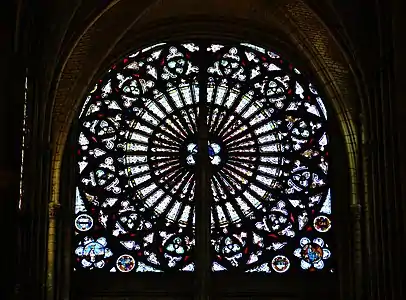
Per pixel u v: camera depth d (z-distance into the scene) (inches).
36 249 1830.7
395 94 1753.2
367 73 1930.4
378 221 1854.1
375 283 1865.2
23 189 1777.8
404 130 1715.1
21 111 1631.4
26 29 1759.4
